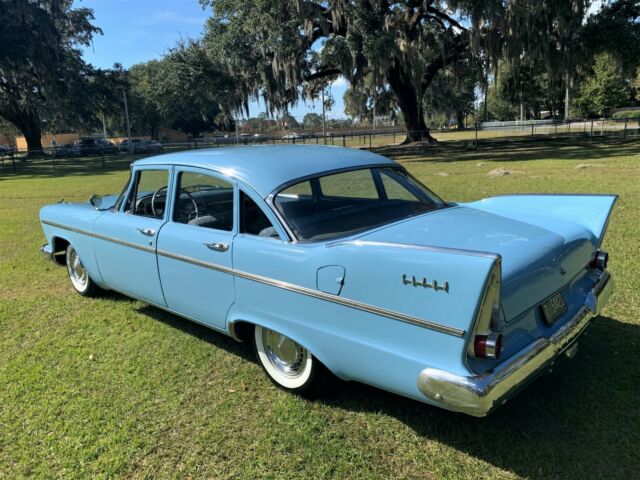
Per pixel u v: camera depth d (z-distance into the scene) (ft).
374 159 12.35
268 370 11.17
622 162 51.37
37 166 106.52
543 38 77.25
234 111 92.99
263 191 10.38
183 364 12.48
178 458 9.05
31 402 11.05
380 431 9.48
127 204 14.51
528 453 8.64
